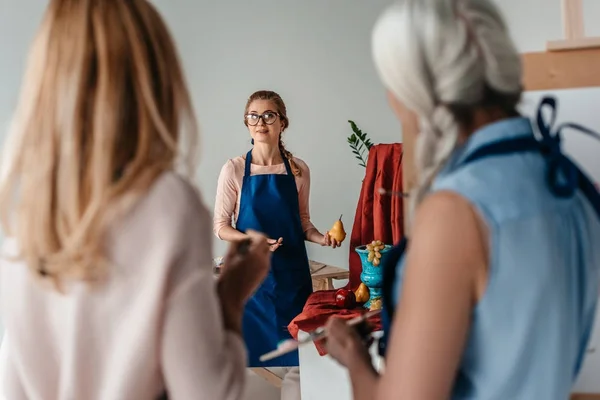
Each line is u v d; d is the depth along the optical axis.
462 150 0.78
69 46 0.81
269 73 3.72
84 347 0.83
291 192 2.81
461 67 0.73
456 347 0.72
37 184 0.80
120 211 0.80
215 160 3.73
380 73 0.80
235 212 2.87
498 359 0.76
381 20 0.80
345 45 3.74
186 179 0.86
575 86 1.08
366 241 2.19
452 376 0.73
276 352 1.08
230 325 0.97
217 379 0.82
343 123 3.80
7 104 3.35
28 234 0.81
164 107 0.86
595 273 0.85
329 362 1.78
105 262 0.80
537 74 1.09
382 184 2.05
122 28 0.82
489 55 0.74
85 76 0.80
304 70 3.74
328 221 3.87
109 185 0.79
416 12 0.76
